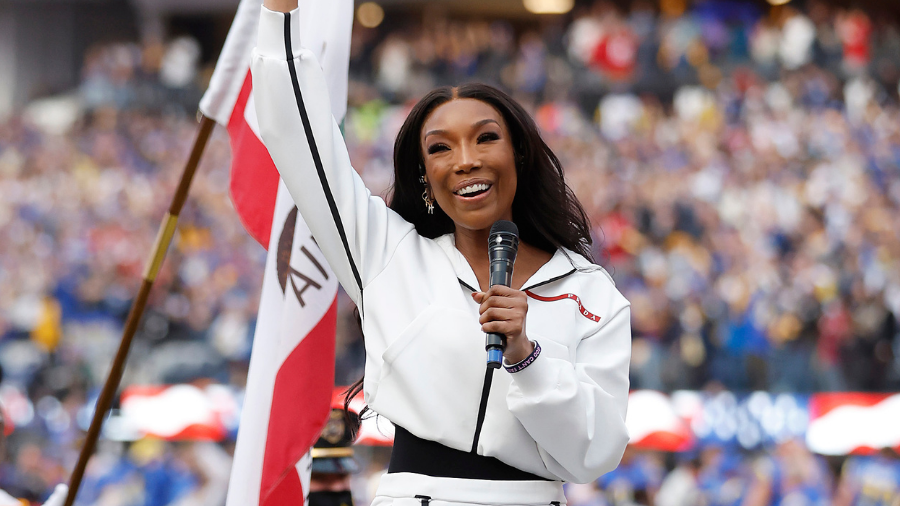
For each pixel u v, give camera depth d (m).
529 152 7.44
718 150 52.81
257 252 46.34
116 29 70.06
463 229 7.44
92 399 35.62
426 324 6.86
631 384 34.38
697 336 36.22
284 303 8.91
